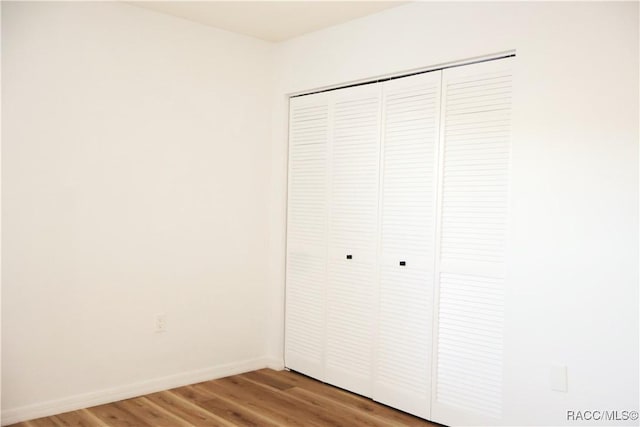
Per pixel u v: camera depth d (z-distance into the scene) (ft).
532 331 8.33
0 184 8.94
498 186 8.82
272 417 9.75
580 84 7.80
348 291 11.15
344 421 9.67
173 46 10.90
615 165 7.50
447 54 9.32
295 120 12.30
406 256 10.09
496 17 8.68
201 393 10.89
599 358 7.68
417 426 9.52
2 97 8.91
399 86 10.21
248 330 12.38
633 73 7.35
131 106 10.36
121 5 10.16
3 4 8.86
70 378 9.79
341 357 11.31
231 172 11.93
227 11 10.53
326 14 10.57
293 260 12.34
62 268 9.63
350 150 11.10
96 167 9.96
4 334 9.07
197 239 11.41
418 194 9.90
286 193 12.48
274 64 12.55
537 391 8.29
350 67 10.92
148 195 10.65
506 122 8.72
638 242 7.32
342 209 11.25
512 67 8.63
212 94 11.53
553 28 8.06
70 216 9.69
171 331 11.09
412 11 9.84
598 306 7.68
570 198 7.91
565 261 7.98
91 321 10.00
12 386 9.17
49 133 9.41
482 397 9.04
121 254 10.34
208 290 11.64
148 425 9.25
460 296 9.34
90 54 9.82
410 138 10.04
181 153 11.09
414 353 9.98
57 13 9.43
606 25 7.57
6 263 9.05
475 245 9.11
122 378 10.44
